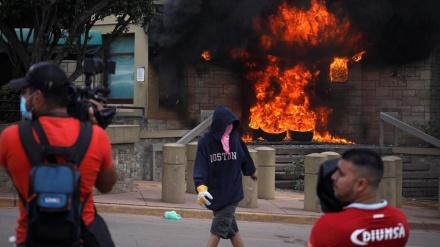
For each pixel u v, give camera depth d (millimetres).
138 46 22234
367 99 24078
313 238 3934
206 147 8141
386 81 23953
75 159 3844
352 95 24094
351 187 3902
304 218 13461
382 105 23984
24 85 3957
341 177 3934
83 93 4199
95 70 4301
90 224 3943
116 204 13648
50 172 3688
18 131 3877
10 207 13328
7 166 3910
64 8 17406
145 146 20219
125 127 15656
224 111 8180
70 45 16688
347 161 3928
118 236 10617
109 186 4156
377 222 3859
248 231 12133
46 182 3652
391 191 15039
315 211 14031
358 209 3883
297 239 11461
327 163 4121
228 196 8102
